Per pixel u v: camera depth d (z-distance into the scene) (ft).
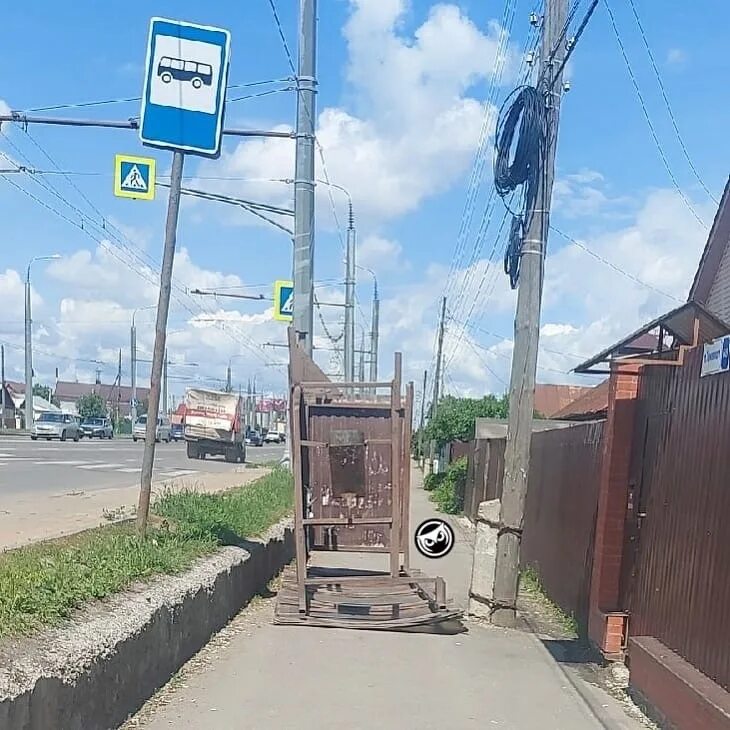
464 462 89.71
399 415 34.04
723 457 20.02
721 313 55.47
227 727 19.20
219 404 140.67
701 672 19.93
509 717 21.18
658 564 23.91
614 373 27.81
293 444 32.60
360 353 151.84
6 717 13.38
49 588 19.54
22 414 279.08
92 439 207.51
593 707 22.29
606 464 27.81
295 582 33.19
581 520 33.88
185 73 31.17
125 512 40.16
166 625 22.08
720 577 19.39
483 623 32.86
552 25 33.14
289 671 24.17
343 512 34.27
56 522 38.42
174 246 31.58
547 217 33.88
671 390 24.44
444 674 24.85
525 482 33.58
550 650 28.78
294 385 32.83
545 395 156.76
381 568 44.88
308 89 58.65
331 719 20.20
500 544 33.24
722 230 54.44
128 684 19.12
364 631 29.86
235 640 27.37
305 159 59.36
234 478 81.76
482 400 129.18
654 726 20.85
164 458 130.72
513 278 35.24
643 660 22.27
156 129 30.96
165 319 31.45
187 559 28.32
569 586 35.06
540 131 33.32
